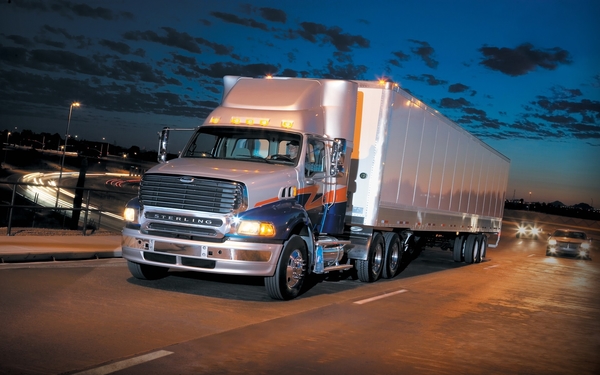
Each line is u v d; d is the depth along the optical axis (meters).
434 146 18.39
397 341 8.45
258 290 11.74
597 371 7.86
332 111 12.69
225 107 12.30
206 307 9.56
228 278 12.88
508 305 13.09
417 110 16.42
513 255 33.78
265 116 11.89
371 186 14.36
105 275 11.76
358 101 14.55
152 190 10.41
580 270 26.20
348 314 10.18
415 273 18.70
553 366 7.89
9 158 149.88
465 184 22.73
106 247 15.18
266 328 8.49
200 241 10.09
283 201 10.81
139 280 11.53
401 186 15.91
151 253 10.43
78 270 12.09
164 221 10.28
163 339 7.36
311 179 11.73
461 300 13.17
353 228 14.63
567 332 10.49
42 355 6.29
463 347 8.47
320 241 12.21
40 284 10.11
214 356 6.80
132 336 7.36
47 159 169.62
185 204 10.19
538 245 48.38
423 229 18.41
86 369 5.96
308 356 7.19
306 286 13.28
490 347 8.64
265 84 12.69
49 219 49.22
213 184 10.11
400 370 6.95
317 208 12.05
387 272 16.03
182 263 10.25
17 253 12.37
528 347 8.91
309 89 12.43
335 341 8.10
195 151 11.77
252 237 10.07
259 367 6.54
